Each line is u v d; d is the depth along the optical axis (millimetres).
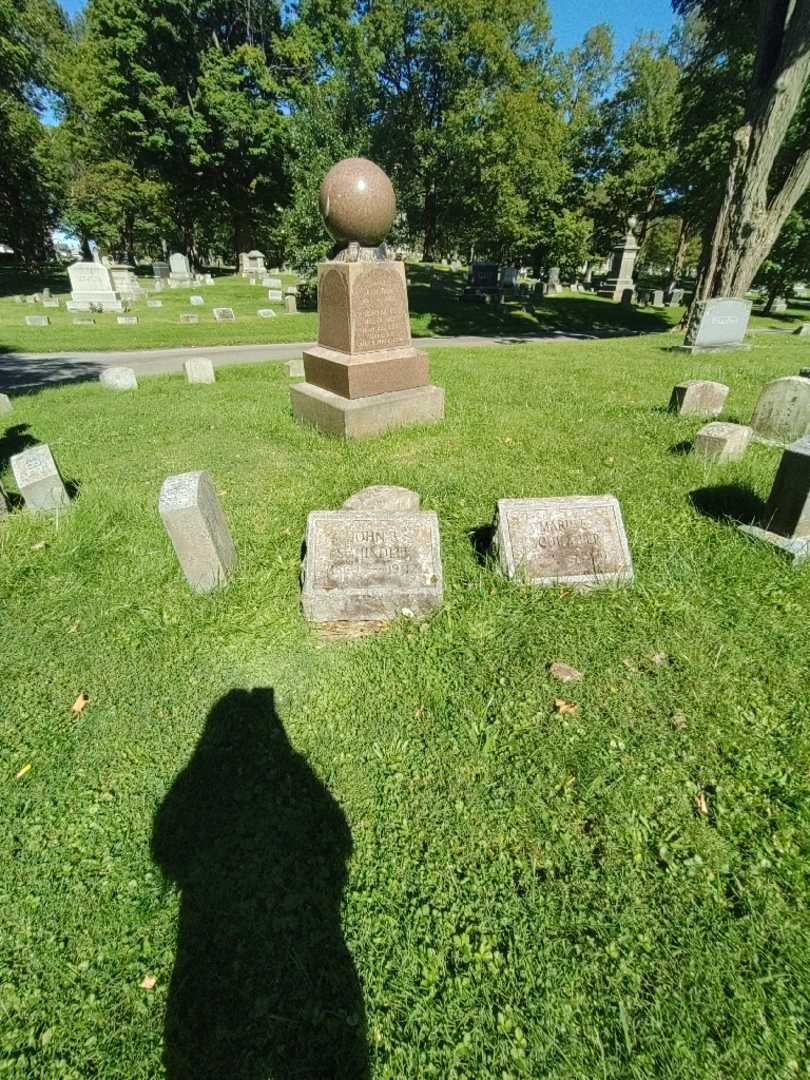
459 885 2287
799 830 2434
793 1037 1828
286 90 34188
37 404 9719
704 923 2133
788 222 23312
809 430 6574
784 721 2984
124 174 42812
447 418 7910
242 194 40625
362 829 2518
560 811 2561
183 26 34062
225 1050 1843
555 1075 1760
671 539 4609
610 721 2996
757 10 17281
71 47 41312
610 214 43375
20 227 43312
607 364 12367
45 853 2445
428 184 33688
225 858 2408
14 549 4680
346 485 5715
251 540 4762
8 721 3113
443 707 3102
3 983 2025
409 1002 1953
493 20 27250
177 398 9898
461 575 4191
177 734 3000
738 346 14656
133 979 2033
